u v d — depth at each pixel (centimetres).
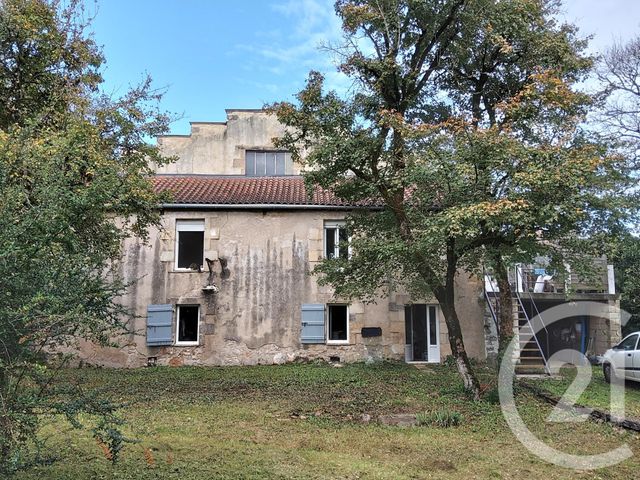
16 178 527
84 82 1053
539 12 1134
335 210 1606
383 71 1085
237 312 1562
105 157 932
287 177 1947
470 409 988
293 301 1571
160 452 665
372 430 848
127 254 1577
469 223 898
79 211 561
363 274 1162
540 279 1537
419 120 1279
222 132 2088
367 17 1080
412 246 1013
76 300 442
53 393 439
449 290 1112
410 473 626
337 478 594
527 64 1152
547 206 870
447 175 935
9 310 394
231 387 1213
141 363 1523
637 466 677
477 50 1239
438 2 1098
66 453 611
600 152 982
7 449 403
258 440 764
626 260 1761
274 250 1594
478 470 648
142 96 1098
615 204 959
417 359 1612
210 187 1770
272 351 1548
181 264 1611
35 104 1002
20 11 952
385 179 1078
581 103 1073
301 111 1103
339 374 1362
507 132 937
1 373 409
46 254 446
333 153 1077
